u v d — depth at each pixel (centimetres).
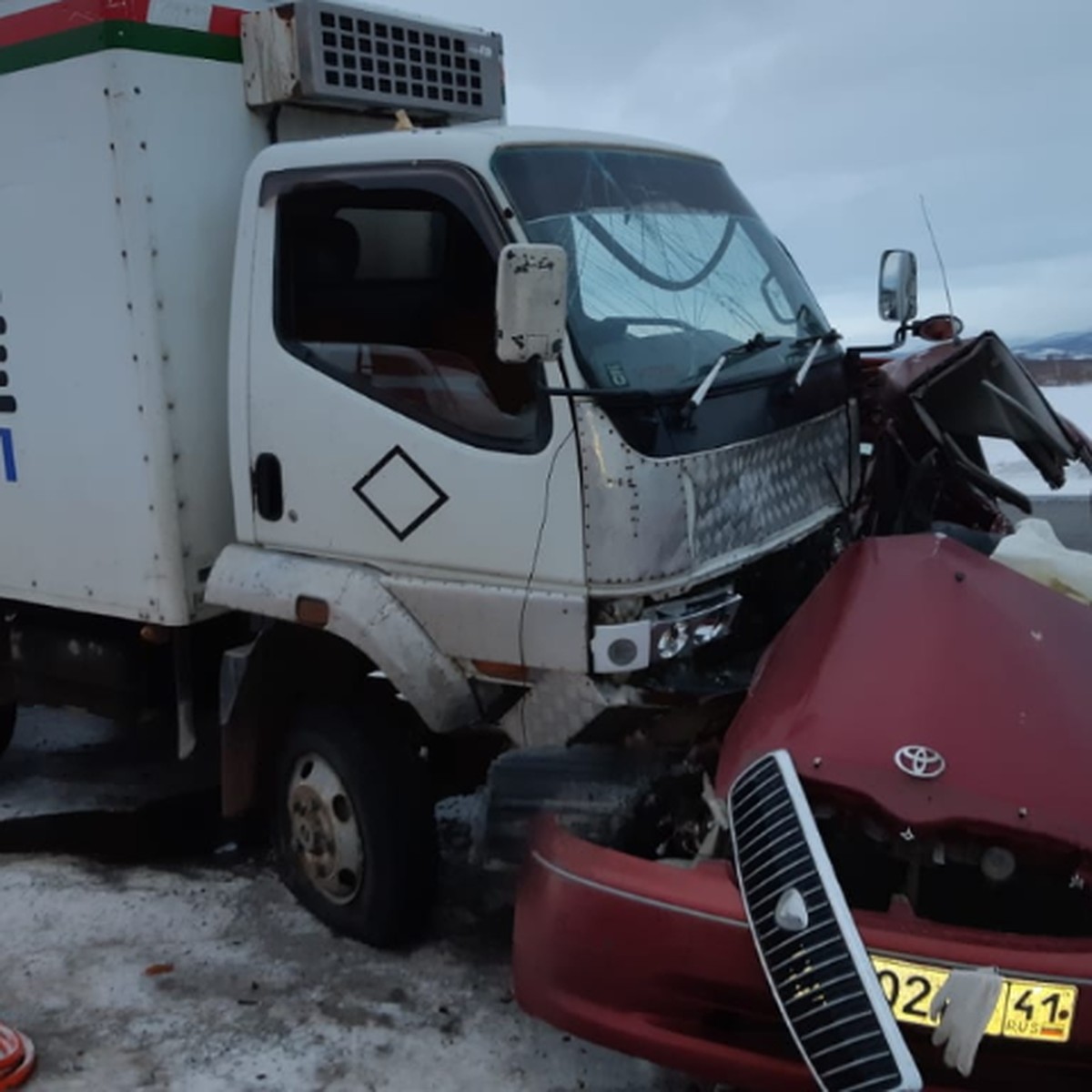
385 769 431
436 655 405
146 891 492
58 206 470
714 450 388
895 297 501
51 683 546
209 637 509
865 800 301
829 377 466
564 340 360
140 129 445
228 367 456
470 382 391
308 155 427
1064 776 301
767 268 477
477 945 447
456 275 400
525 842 364
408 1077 373
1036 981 282
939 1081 290
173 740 677
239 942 450
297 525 435
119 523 477
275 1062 379
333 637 446
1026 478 950
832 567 401
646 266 421
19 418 505
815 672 338
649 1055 316
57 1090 366
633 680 379
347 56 476
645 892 315
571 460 368
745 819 310
